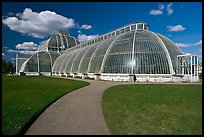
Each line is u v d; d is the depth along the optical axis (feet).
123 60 189.06
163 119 47.93
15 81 169.37
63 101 74.08
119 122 45.68
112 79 190.29
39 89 108.27
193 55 179.83
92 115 53.06
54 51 432.66
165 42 200.64
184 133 38.47
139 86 121.39
